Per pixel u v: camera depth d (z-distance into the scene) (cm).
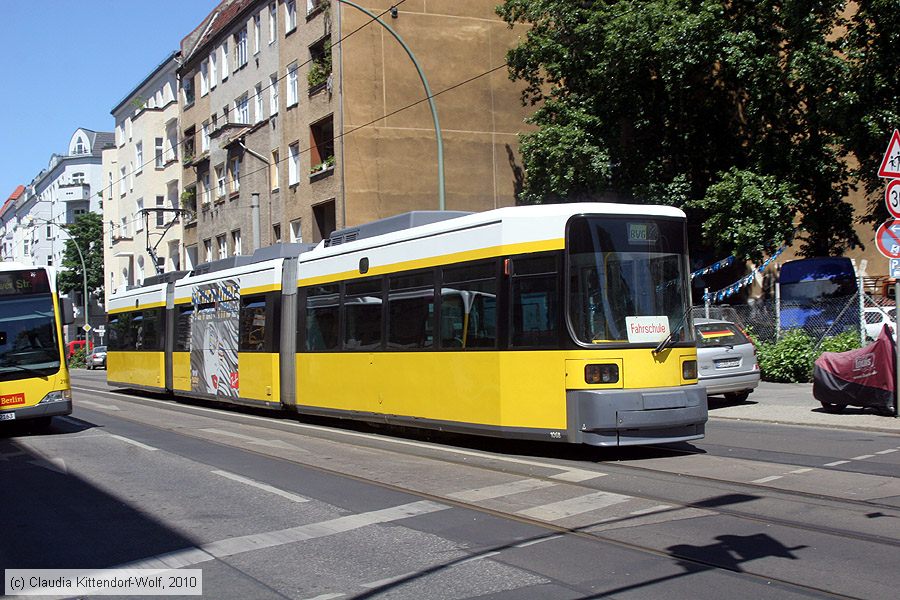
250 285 1878
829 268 2614
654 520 756
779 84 2467
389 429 1528
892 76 2242
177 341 2314
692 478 938
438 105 3400
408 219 1366
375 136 3316
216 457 1225
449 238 1238
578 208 1081
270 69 3934
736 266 3247
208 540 745
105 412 2091
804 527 713
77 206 9419
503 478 984
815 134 2564
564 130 2661
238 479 1034
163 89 5544
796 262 2688
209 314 2098
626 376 1050
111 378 2855
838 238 2925
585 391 1036
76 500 941
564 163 2680
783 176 2569
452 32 3434
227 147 4288
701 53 2438
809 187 2706
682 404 1067
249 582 620
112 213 6562
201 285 2162
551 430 1065
